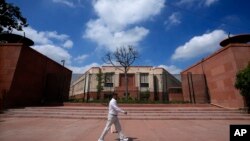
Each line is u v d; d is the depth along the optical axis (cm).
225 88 1544
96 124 953
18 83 1477
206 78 1884
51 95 1934
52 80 1973
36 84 1739
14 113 1255
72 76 2570
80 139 624
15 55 1478
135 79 3228
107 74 3155
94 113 1255
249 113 1272
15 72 1441
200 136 678
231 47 1457
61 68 2256
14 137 650
